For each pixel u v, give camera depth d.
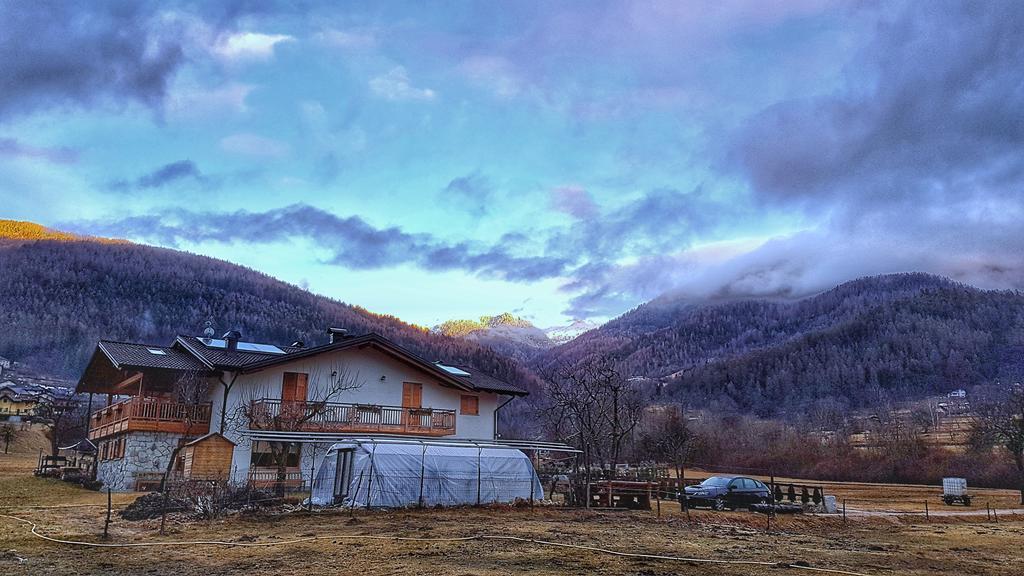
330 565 12.77
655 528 20.34
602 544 16.16
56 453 45.97
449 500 24.94
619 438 39.09
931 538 21.17
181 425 31.30
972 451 70.19
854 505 35.81
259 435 24.67
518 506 25.17
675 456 50.53
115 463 31.78
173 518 19.50
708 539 18.11
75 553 13.79
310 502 22.19
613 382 46.94
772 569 13.63
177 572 12.05
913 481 66.94
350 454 25.84
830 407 120.06
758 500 30.00
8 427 63.31
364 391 34.16
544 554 14.41
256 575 11.84
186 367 31.66
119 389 39.72
